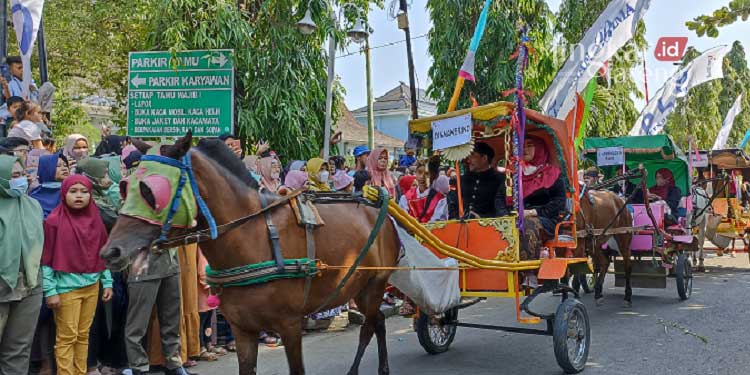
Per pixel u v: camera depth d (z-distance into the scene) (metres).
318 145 11.92
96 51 16.08
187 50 9.84
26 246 5.16
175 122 9.48
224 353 7.41
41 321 5.89
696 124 27.77
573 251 7.79
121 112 16.95
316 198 5.28
